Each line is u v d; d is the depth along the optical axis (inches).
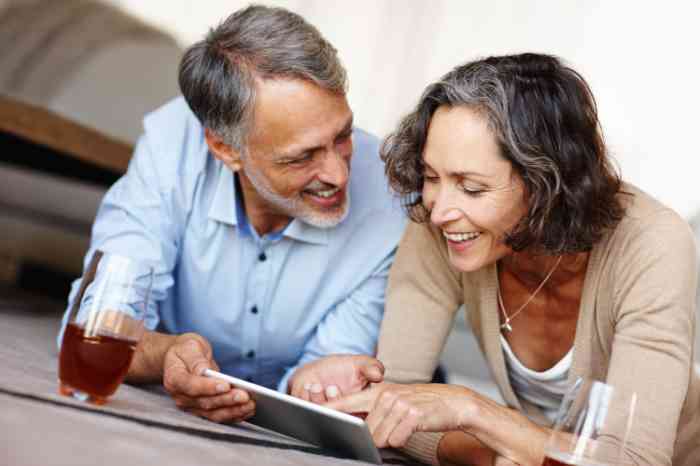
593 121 62.1
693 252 62.7
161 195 78.8
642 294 61.4
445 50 207.9
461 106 59.3
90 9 169.5
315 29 70.7
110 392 51.2
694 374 69.4
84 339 49.8
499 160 58.9
